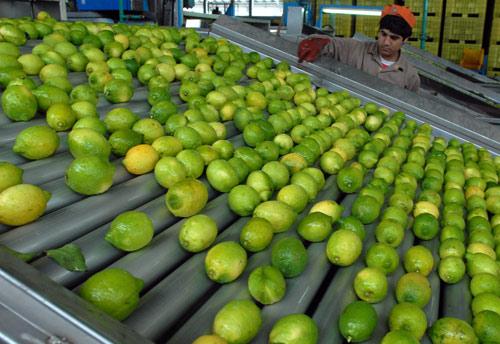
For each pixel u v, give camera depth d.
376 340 1.66
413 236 2.51
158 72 3.69
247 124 3.21
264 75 4.44
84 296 1.43
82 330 1.11
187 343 1.49
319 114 3.92
